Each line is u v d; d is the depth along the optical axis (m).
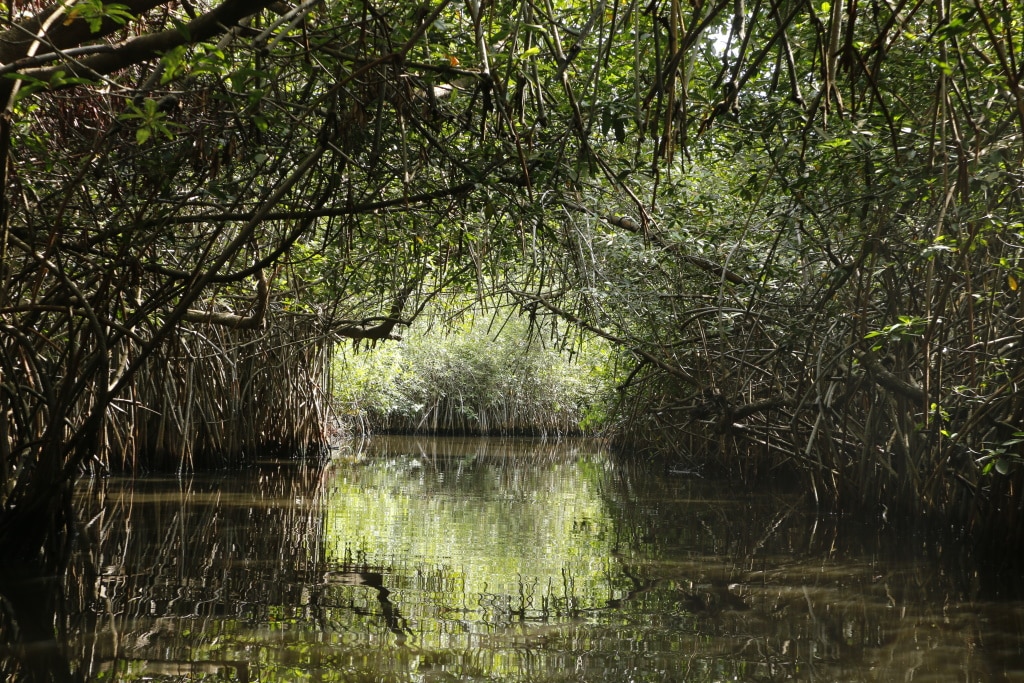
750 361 10.16
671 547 6.95
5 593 5.10
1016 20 4.98
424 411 27.69
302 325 13.86
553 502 9.81
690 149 7.51
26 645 4.09
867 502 8.45
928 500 7.30
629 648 4.18
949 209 6.27
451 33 5.37
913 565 6.32
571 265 9.39
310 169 5.77
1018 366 6.16
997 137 5.57
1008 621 4.76
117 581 5.46
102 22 3.69
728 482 12.48
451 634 4.37
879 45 3.12
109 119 5.39
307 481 11.66
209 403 12.78
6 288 5.57
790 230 7.96
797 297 8.56
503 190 5.81
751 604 5.09
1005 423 6.10
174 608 4.80
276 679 3.65
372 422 27.91
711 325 9.82
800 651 4.17
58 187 6.06
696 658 4.05
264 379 14.30
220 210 6.99
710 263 9.22
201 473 12.23
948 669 3.92
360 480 12.04
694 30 3.38
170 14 5.17
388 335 12.34
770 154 6.59
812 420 9.91
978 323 6.88
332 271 9.75
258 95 4.08
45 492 5.99
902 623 4.70
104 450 10.99
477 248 8.08
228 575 5.66
